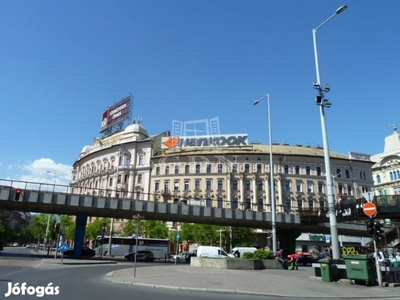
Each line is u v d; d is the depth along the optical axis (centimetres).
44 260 2942
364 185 7800
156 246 4750
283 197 7381
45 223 8312
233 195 7419
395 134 8425
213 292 1273
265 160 7625
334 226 1914
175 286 1325
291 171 7581
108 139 9362
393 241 5159
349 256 1619
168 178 7750
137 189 7881
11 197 3422
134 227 6575
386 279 1581
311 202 7431
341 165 7850
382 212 3591
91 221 8731
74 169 10788
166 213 3959
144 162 8062
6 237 11844
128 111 9062
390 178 7969
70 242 8569
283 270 2545
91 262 2923
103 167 8750
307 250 7188
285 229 4991
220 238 5962
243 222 4494
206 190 7506
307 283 1574
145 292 1191
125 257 4312
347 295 1298
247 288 1347
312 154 8031
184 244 7050
